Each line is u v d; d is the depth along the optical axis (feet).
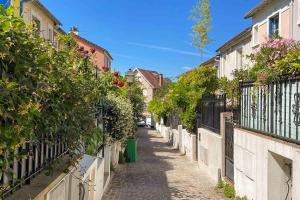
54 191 13.78
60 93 12.48
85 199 22.11
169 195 34.09
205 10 99.71
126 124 44.47
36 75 9.55
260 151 25.07
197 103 53.36
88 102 16.37
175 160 59.52
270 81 24.16
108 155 38.52
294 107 20.68
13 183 11.02
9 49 8.55
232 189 32.78
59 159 15.85
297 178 18.74
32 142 11.07
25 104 8.57
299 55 22.13
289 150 20.02
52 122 11.46
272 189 23.65
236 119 33.35
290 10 56.29
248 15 72.59
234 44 85.56
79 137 15.06
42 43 11.30
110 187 37.27
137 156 64.39
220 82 51.85
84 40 104.27
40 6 54.95
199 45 100.78
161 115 107.04
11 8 8.89
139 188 37.09
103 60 123.65
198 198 32.86
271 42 30.40
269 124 24.79
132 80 62.23
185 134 66.90
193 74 54.24
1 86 7.75
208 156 44.86
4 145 7.95
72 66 14.96
